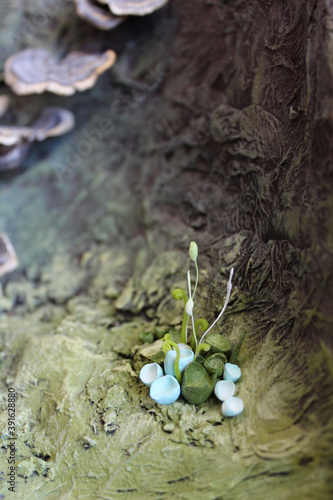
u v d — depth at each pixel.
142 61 0.29
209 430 0.20
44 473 0.21
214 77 0.26
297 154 0.21
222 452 0.19
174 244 0.27
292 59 0.21
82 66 0.29
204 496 0.19
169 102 0.29
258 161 0.23
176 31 0.28
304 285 0.20
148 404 0.21
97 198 0.30
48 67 0.29
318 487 0.18
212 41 0.26
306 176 0.21
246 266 0.23
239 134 0.24
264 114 0.23
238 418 0.20
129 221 0.29
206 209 0.26
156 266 0.27
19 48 0.30
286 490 0.19
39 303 0.28
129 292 0.26
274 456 0.19
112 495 0.20
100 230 0.30
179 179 0.28
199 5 0.27
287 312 0.21
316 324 0.20
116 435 0.21
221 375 0.21
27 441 0.21
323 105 0.20
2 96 0.30
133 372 0.22
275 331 0.21
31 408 0.22
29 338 0.25
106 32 0.29
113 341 0.25
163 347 0.21
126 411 0.21
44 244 0.30
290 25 0.22
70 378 0.23
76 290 0.28
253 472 0.19
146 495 0.19
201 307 0.24
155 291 0.26
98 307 0.27
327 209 0.19
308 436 0.19
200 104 0.27
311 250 0.20
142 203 0.29
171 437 0.20
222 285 0.24
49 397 0.22
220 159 0.26
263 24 0.23
